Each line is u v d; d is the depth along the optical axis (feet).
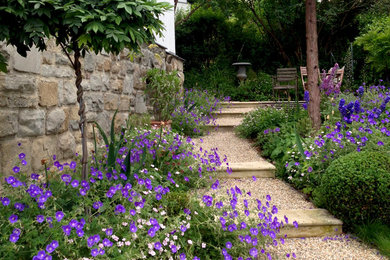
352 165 9.53
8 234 6.01
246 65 36.78
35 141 9.45
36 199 6.63
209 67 38.65
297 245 9.07
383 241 8.57
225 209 8.05
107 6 6.35
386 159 9.64
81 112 7.53
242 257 7.45
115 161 9.06
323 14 36.47
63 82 10.94
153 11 7.17
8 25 5.97
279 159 15.15
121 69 15.70
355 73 35.53
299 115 18.61
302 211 10.36
